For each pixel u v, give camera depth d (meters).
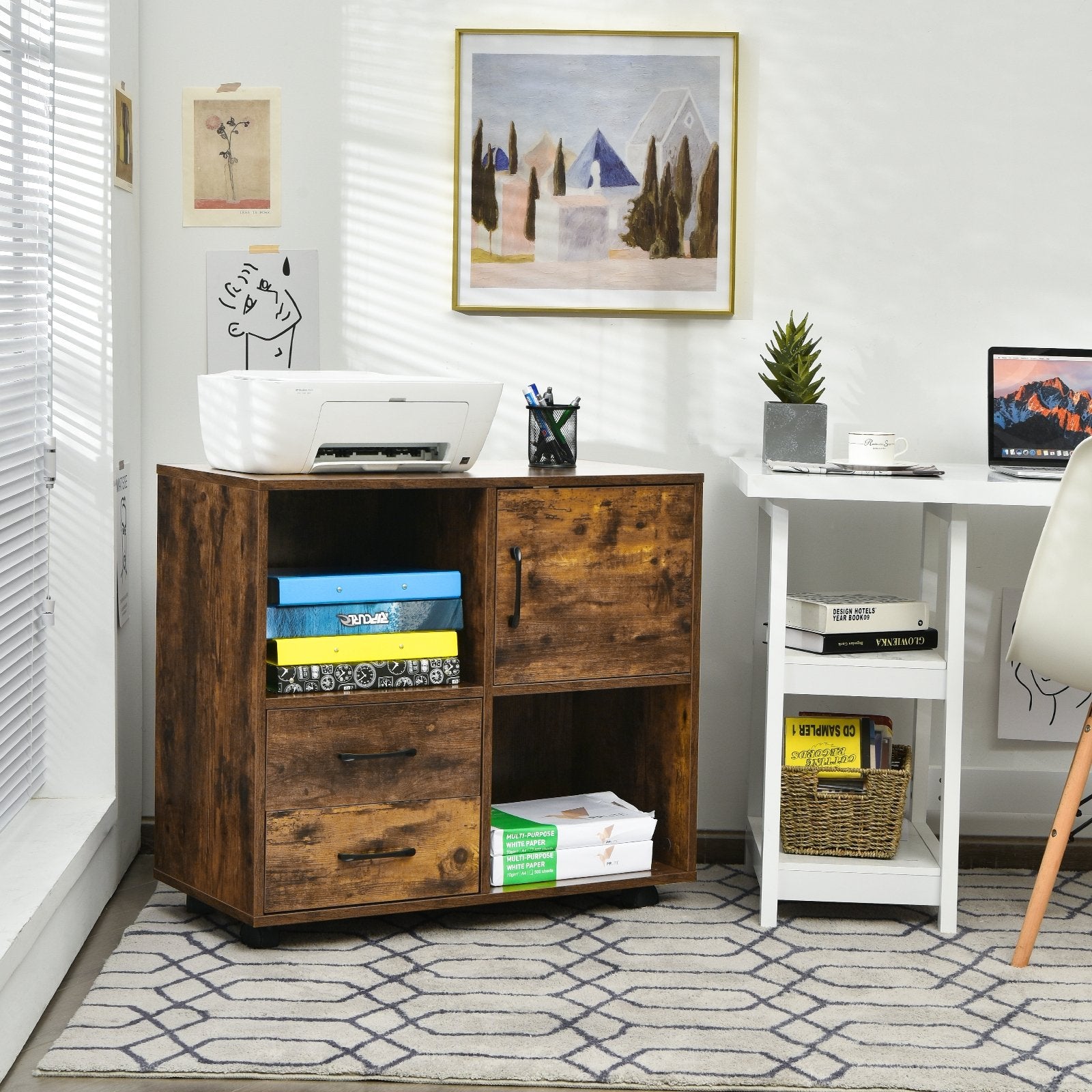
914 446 2.70
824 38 2.63
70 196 2.34
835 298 2.68
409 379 2.18
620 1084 1.72
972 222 2.67
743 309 2.68
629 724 2.55
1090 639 2.11
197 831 2.24
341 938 2.20
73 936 2.09
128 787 2.55
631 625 2.30
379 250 2.65
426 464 2.21
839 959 2.15
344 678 2.13
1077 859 2.69
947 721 2.26
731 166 2.63
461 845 2.21
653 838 2.48
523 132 2.63
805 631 2.33
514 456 2.69
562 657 2.25
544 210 2.64
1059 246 2.67
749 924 2.31
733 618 2.73
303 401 2.05
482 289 2.65
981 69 2.64
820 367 2.62
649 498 2.29
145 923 2.26
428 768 2.18
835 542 2.73
